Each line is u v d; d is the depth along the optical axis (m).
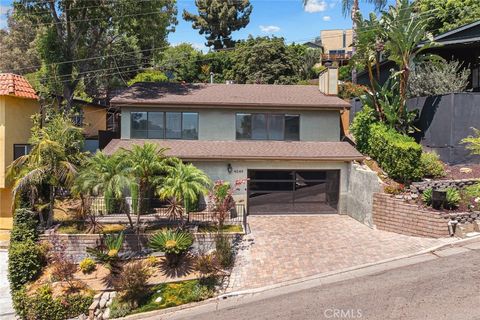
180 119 21.16
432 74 20.38
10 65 41.94
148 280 13.83
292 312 10.23
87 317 12.95
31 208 16.31
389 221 16.11
